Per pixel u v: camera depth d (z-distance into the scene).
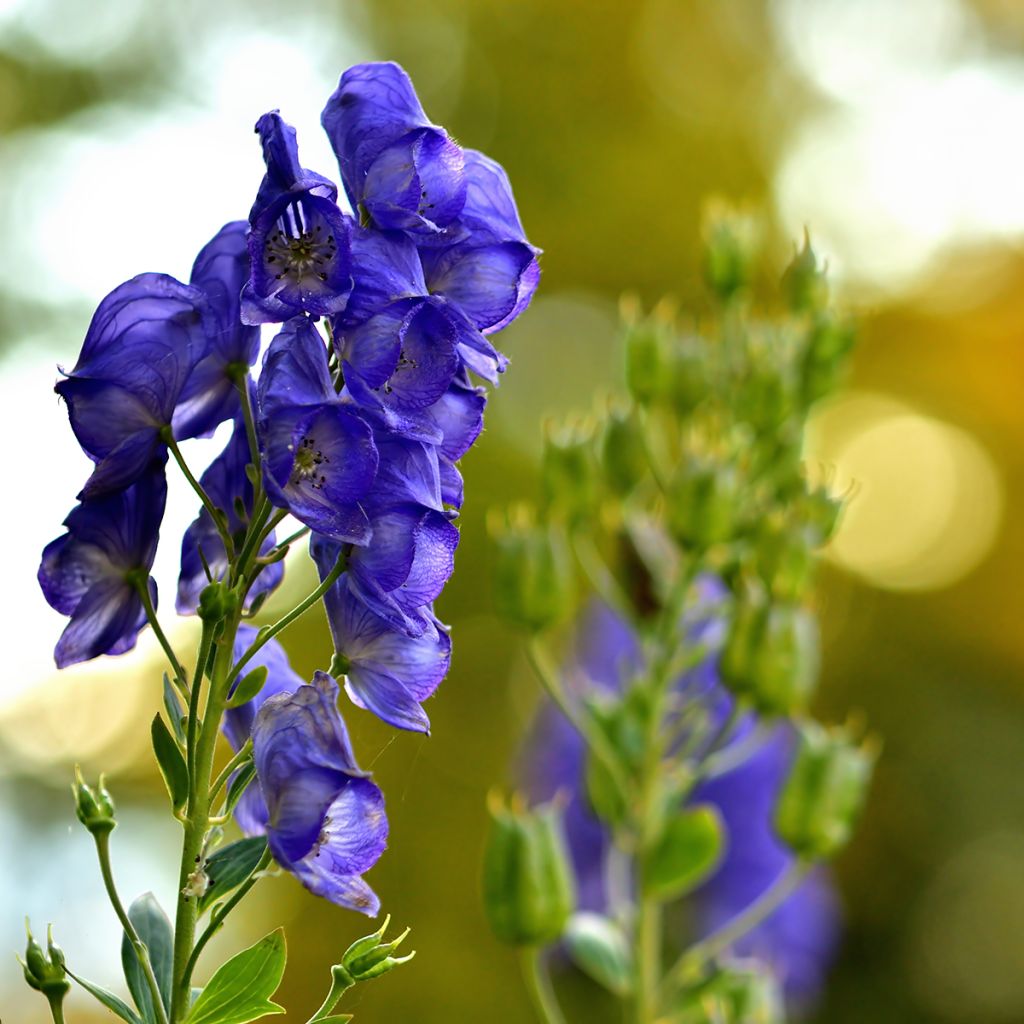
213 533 0.93
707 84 4.67
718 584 1.36
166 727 0.91
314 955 3.28
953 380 4.38
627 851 1.22
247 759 0.90
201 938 0.90
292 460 0.88
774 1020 1.28
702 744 1.51
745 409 1.22
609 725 1.22
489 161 0.91
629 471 1.21
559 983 1.62
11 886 2.49
